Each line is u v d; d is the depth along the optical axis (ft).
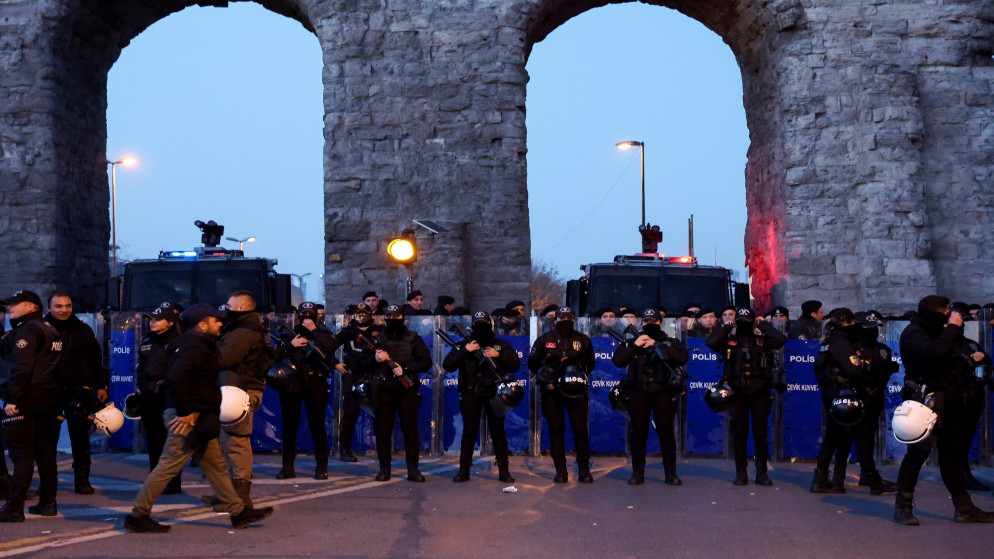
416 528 29.73
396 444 50.06
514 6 80.18
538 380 40.52
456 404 49.83
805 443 48.21
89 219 88.74
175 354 28.53
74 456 37.35
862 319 38.14
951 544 27.68
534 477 42.24
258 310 65.51
